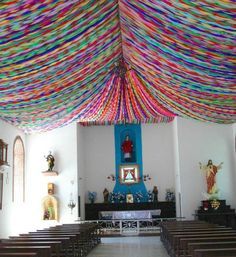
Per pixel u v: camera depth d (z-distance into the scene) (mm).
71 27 8570
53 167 17656
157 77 12711
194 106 14547
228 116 15062
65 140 17938
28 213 17344
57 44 9055
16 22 7484
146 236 16203
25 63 9438
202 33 8484
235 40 8281
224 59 9477
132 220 17062
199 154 17641
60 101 13383
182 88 12805
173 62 10773
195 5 7414
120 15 9352
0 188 13961
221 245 6105
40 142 17906
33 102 12586
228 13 7258
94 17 8664
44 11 7465
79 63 10797
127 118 18094
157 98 15273
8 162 14977
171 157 20156
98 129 20641
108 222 18406
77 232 10828
